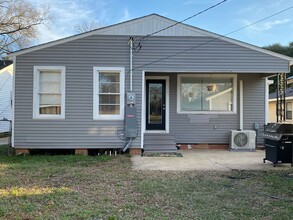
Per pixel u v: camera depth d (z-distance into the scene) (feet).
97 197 17.40
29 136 33.83
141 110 34.58
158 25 34.88
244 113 40.04
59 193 18.08
